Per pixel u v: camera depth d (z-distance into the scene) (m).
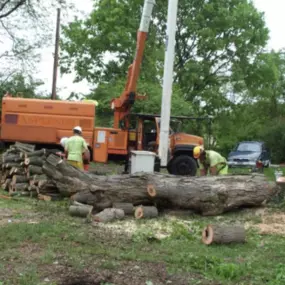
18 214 8.84
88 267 5.77
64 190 9.62
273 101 50.94
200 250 6.96
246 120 44.28
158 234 8.05
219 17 36.16
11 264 5.73
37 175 10.79
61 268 5.68
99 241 7.09
